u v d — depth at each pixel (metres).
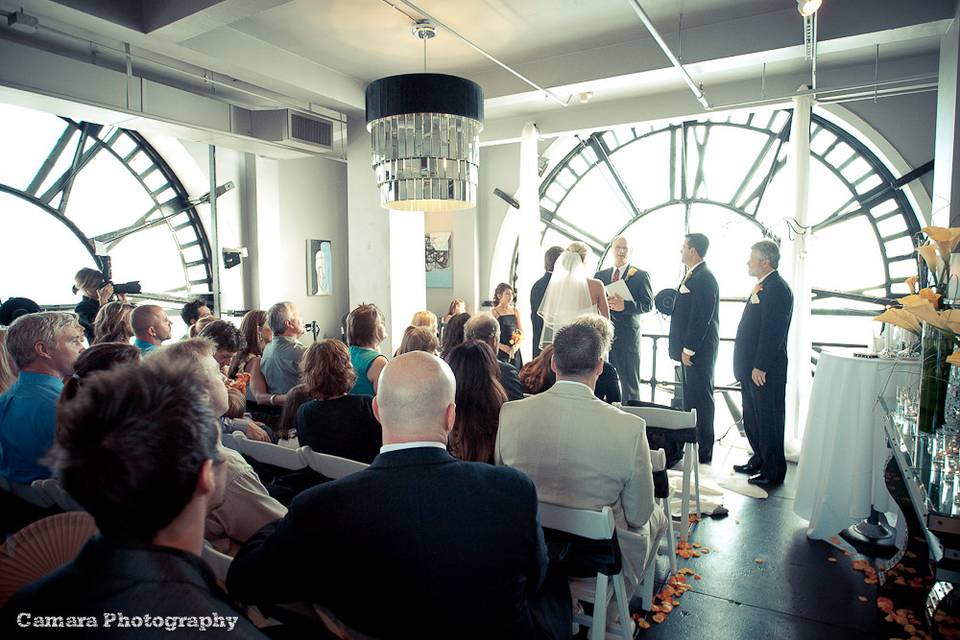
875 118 4.96
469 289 7.12
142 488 0.65
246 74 4.53
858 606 2.42
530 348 5.86
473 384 2.06
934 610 2.03
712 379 4.29
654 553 2.23
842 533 3.05
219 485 0.94
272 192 6.66
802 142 4.52
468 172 3.19
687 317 4.30
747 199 5.90
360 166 5.72
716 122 5.97
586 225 6.68
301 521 1.09
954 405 1.87
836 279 5.49
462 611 1.09
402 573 1.07
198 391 0.73
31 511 1.66
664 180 6.27
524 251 5.86
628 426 1.78
